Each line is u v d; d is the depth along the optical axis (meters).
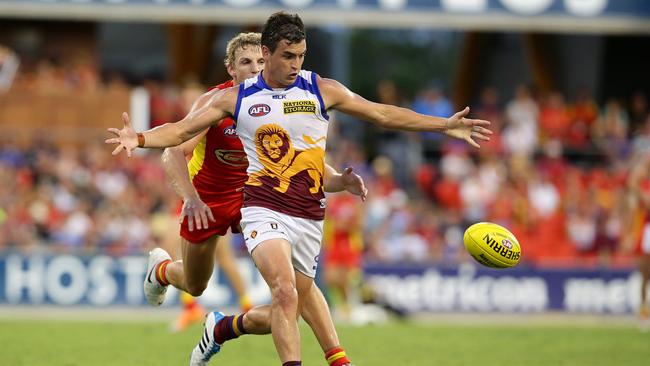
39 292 55.25
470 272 58.38
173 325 42.31
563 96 92.81
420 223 67.12
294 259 22.94
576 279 58.94
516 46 98.69
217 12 67.31
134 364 30.39
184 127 21.89
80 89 70.25
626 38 92.69
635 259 60.16
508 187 70.00
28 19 82.56
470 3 69.44
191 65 84.81
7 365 29.84
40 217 62.09
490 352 35.78
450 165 72.06
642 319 47.28
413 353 35.03
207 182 25.95
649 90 93.00
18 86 69.88
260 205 22.38
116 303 55.50
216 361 31.27
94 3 66.75
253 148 22.50
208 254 26.56
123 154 66.75
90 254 55.47
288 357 21.11
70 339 37.84
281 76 22.08
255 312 23.73
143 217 62.75
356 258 56.44
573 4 70.00
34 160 65.81
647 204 46.94
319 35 100.25
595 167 75.69
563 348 37.47
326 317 24.06
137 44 92.75
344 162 70.50
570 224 68.81
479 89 98.19
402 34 156.25
